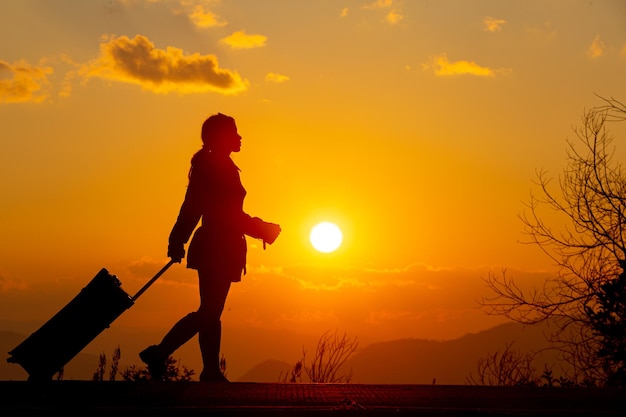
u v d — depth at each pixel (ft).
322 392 22.12
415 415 17.57
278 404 19.76
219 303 28.27
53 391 21.68
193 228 28.17
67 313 24.29
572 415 17.74
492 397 21.44
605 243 43.65
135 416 17.43
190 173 28.66
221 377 28.17
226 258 28.17
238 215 28.63
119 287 24.76
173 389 22.29
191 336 28.17
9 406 19.03
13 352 23.91
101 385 22.94
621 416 17.70
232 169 28.84
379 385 24.23
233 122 29.19
